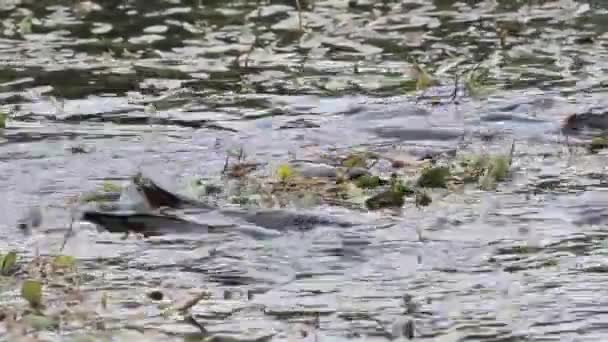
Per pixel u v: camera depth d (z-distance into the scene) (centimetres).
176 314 1020
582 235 1160
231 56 1716
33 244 1155
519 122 1459
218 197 1256
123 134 1445
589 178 1296
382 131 1445
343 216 1203
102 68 1670
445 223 1188
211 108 1530
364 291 1059
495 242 1148
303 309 1028
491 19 1853
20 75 1642
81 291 1059
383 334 986
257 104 1541
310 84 1606
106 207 1224
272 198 1250
